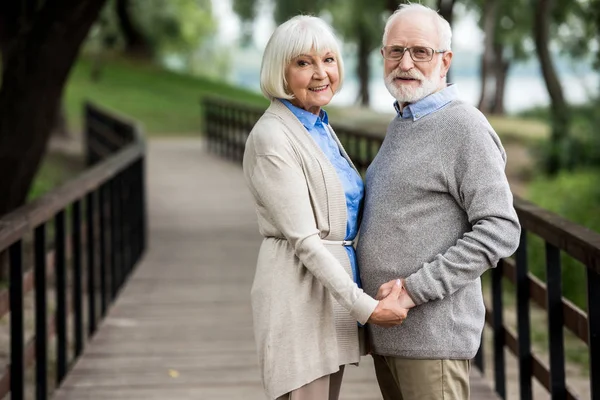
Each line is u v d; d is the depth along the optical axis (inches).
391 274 107.4
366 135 333.7
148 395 182.2
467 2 1229.1
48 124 299.7
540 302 164.1
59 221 194.4
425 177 105.7
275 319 108.2
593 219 397.7
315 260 105.0
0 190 293.9
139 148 335.6
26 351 167.2
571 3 732.0
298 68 107.8
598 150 650.8
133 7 1493.6
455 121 105.2
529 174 705.6
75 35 292.7
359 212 113.2
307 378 107.2
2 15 370.3
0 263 298.8
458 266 102.3
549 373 158.6
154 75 1389.0
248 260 330.3
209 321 242.7
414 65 107.1
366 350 115.0
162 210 458.3
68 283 316.2
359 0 1295.5
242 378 193.0
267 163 106.7
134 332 231.8
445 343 106.9
